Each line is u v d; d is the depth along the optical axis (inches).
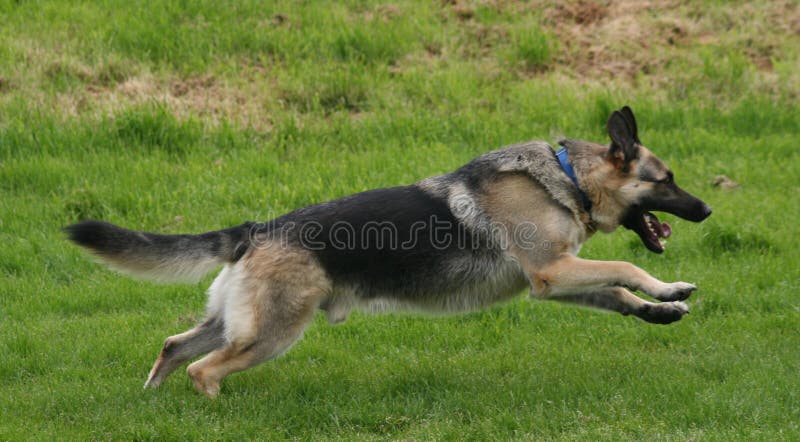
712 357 281.0
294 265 256.4
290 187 430.9
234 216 405.4
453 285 268.7
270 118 498.3
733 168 452.8
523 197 267.3
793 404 241.0
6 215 402.0
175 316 333.7
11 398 260.8
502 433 235.0
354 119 504.1
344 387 273.0
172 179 440.8
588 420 238.5
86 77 512.7
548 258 265.9
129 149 464.8
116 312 340.8
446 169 441.7
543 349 300.2
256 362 259.9
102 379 279.0
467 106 512.7
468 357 296.4
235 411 252.5
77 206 407.5
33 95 493.0
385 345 311.7
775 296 328.5
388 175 439.8
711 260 365.1
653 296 254.8
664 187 272.8
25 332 311.0
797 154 472.4
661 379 262.2
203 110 498.3
